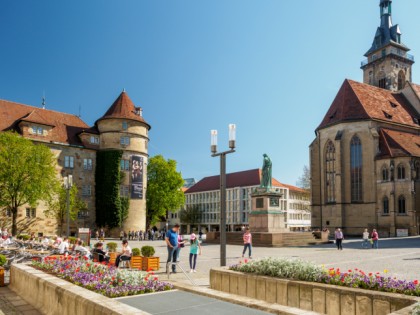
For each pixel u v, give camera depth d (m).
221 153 16.83
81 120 73.94
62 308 8.99
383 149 66.31
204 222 142.25
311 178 74.06
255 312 7.38
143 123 72.44
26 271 12.49
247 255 29.41
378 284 8.82
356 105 71.25
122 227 68.44
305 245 42.03
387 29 89.38
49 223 62.06
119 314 6.55
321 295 9.33
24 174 51.47
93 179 68.69
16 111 65.62
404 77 88.81
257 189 42.78
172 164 82.56
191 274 18.58
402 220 62.19
